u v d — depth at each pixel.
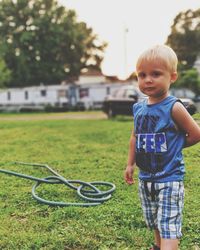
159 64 1.40
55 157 4.16
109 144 4.95
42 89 20.97
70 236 1.86
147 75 1.42
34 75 24.52
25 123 8.53
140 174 1.46
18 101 21.14
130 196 2.54
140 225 2.01
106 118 9.95
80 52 26.09
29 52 24.52
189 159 3.68
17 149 4.77
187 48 16.28
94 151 4.48
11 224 2.08
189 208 2.25
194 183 2.85
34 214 2.25
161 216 1.40
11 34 24.58
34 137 5.83
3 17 24.50
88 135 5.79
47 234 1.92
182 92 11.55
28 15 24.58
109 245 1.80
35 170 3.53
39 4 24.70
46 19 24.42
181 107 1.41
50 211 2.28
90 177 3.19
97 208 2.29
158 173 1.41
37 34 24.52
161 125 1.41
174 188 1.40
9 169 3.56
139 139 1.45
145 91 1.42
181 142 1.42
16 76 24.20
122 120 8.80
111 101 9.33
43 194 2.65
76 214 2.18
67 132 6.34
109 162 3.79
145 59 1.41
